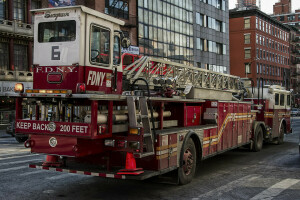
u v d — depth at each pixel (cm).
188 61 4253
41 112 627
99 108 629
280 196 656
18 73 2667
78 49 588
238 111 1065
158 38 3691
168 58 3859
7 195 655
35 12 630
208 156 845
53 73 604
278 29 7544
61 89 590
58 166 629
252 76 6297
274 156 1170
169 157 661
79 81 586
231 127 1005
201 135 800
